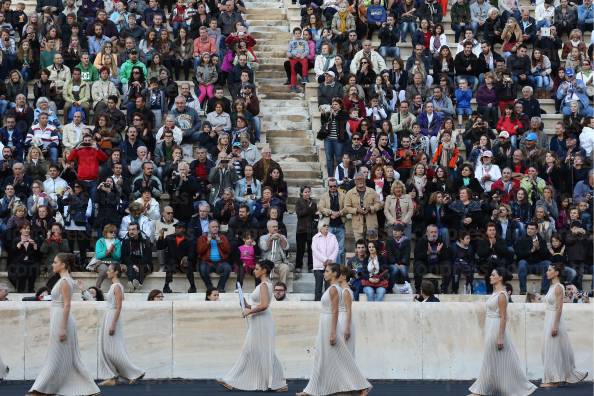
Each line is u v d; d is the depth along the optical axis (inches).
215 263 1246.9
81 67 1496.1
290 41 1622.8
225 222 1315.2
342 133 1424.7
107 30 1614.2
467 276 1266.0
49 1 1667.1
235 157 1382.9
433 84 1550.2
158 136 1406.3
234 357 1056.8
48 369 880.3
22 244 1226.6
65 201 1279.5
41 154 1341.0
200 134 1429.6
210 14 1684.3
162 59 1560.0
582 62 1628.9
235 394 924.0
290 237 1358.3
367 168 1360.7
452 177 1358.3
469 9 1701.5
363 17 1669.5
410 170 1385.3
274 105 1569.9
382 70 1526.8
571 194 1402.6
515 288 1295.5
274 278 1250.0
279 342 1061.1
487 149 1409.9
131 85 1481.3
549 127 1544.0
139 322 1049.5
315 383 904.9
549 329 1004.6
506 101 1524.4
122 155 1347.2
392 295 1233.4
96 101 1487.5
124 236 1259.8
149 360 1046.4
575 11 1726.1
